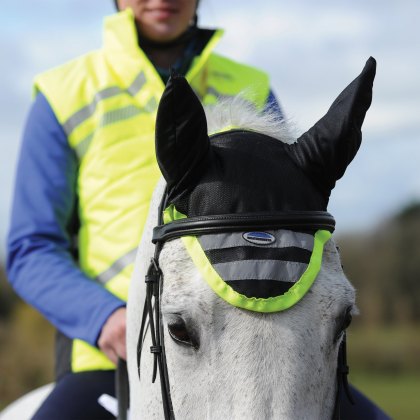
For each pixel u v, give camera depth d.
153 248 2.68
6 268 3.63
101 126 3.59
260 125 2.78
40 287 3.40
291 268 2.35
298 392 2.25
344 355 2.54
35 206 3.59
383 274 29.98
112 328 3.17
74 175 3.65
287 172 2.53
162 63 3.96
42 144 3.64
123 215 3.49
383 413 3.26
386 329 29.64
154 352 2.52
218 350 2.30
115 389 3.38
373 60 2.59
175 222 2.48
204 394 2.31
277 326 2.29
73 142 3.62
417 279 29.70
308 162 2.56
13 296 16.91
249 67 4.05
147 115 3.61
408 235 29.94
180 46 3.99
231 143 2.60
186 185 2.51
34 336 15.62
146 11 3.84
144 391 2.70
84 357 3.54
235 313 2.31
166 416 2.45
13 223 3.60
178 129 2.48
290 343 2.28
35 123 3.69
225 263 2.35
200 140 2.50
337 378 2.50
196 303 2.33
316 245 2.43
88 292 3.30
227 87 3.89
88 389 3.39
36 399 3.85
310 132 2.61
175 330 2.38
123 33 3.72
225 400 2.26
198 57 3.81
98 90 3.65
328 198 2.60
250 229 2.41
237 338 2.29
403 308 29.67
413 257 29.70
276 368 2.26
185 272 2.41
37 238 3.54
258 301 2.29
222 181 2.48
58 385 3.47
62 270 3.41
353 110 2.56
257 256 2.36
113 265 3.46
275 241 2.39
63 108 3.64
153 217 2.76
